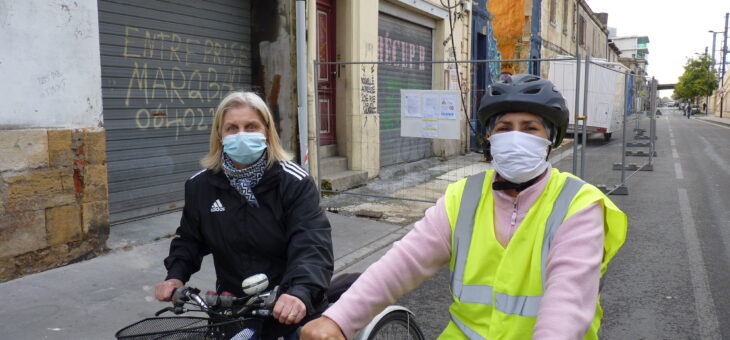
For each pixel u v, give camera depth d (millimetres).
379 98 10695
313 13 8078
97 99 5172
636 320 4195
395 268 1719
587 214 1561
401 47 11594
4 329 3729
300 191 2305
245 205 2301
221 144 2369
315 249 2236
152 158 6574
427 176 10016
